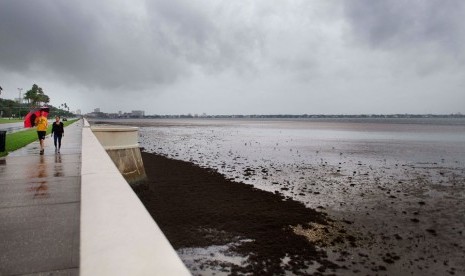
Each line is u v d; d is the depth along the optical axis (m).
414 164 32.88
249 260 10.57
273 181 23.69
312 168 29.97
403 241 12.42
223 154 41.53
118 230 2.40
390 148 49.91
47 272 2.98
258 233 12.84
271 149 48.28
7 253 3.42
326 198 18.67
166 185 21.11
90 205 3.21
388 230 13.55
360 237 12.73
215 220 14.21
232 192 19.30
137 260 1.84
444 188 21.70
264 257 10.79
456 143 59.56
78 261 3.23
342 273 9.87
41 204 5.59
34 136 25.28
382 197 19.06
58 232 4.13
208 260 10.53
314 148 49.91
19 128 38.50
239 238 12.31
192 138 73.12
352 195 19.47
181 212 15.26
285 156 39.53
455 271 10.20
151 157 34.97
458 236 13.00
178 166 28.86
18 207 5.37
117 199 3.49
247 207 16.19
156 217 14.52
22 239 3.87
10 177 8.34
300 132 104.94
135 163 18.12
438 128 141.50
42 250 3.52
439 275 9.95
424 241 12.45
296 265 10.29
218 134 91.25
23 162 11.38
